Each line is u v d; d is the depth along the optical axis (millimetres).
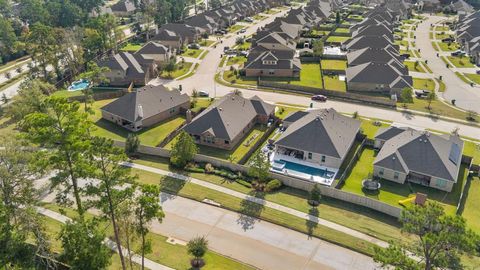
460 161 65500
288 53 118875
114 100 90188
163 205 56094
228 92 101375
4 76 117875
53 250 44719
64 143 39031
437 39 150375
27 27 157250
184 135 64875
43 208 53906
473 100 96188
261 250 48312
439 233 33219
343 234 50594
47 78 110625
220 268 45312
